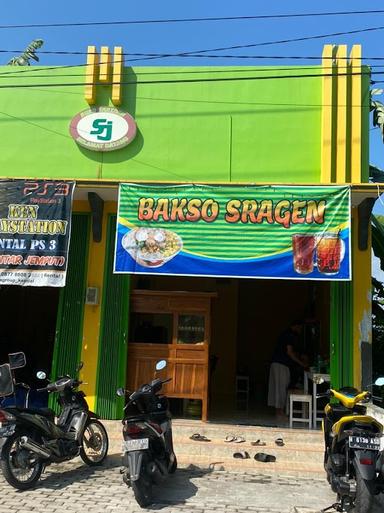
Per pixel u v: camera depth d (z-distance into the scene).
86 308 9.04
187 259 7.84
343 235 7.66
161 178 9.19
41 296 13.67
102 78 9.34
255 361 13.76
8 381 6.52
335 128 8.91
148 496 5.52
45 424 6.18
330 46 9.10
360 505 4.95
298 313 13.84
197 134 9.27
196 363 8.85
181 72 9.43
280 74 9.27
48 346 13.19
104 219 9.19
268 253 7.75
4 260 8.07
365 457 5.00
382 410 7.23
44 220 8.12
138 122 9.36
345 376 8.48
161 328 9.07
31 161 9.38
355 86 8.95
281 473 6.97
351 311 8.62
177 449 7.64
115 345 8.89
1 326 12.88
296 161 9.04
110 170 9.27
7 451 5.80
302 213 7.77
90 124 9.32
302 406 9.28
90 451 7.14
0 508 5.33
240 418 9.52
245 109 9.26
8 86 9.48
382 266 10.54
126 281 9.07
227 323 12.87
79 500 5.66
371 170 11.24
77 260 9.18
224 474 6.85
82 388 8.80
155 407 6.25
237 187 7.92
